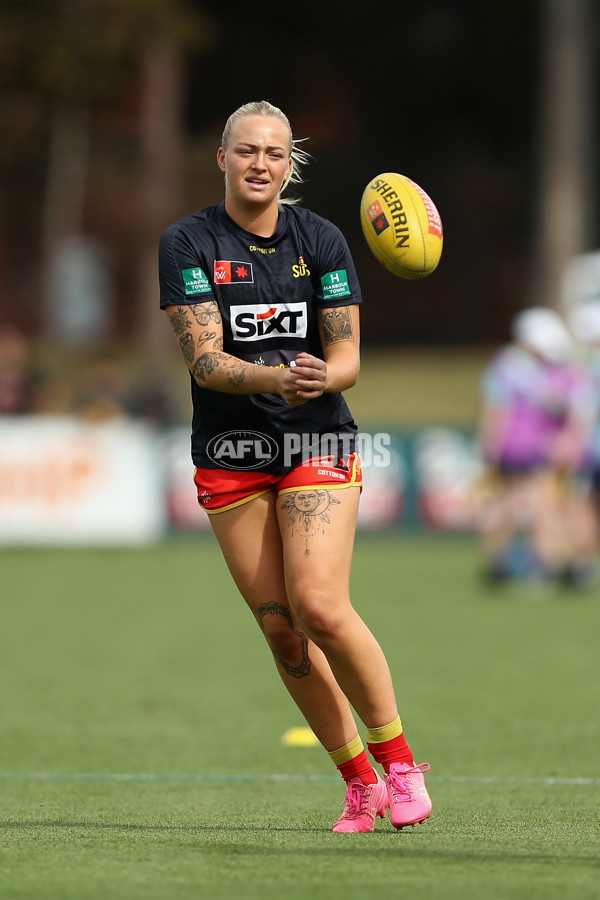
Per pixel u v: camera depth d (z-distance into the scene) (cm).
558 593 4856
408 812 1641
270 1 13462
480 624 4075
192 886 1370
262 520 1658
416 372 10712
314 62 13538
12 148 10819
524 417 4847
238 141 1602
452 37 13775
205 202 11000
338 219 13912
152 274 10906
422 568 5588
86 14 10469
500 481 4931
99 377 6931
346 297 1642
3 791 2006
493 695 2933
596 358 4762
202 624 4138
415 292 13900
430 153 14412
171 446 6259
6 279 11706
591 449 4809
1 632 3981
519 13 13512
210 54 13075
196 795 1977
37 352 9431
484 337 13850
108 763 2253
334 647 1605
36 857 1516
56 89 10619
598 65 12081
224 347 1641
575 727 2570
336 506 1616
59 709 2803
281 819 1781
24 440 6153
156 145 10950
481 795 1964
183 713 2761
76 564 5806
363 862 1483
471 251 13938
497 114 14338
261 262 1625
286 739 2470
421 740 2445
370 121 14275
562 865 1469
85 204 11144
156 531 6275
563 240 9931
